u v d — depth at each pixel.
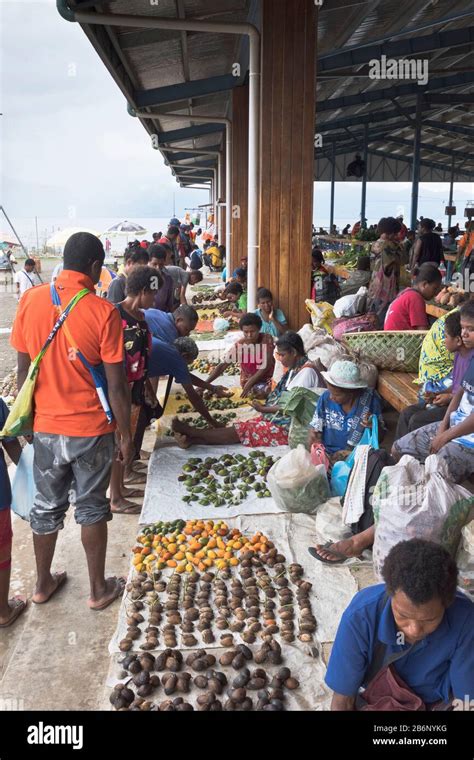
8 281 22.78
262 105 8.20
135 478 5.30
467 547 3.56
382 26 11.87
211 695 2.75
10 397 8.04
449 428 3.89
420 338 5.38
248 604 3.38
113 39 9.23
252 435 5.55
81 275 3.36
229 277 16.02
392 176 42.28
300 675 2.90
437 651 2.12
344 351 5.80
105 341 3.33
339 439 4.61
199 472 4.96
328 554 3.70
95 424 3.44
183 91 13.89
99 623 3.51
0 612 3.53
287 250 8.70
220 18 10.01
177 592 3.52
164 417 6.36
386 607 2.09
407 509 3.18
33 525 3.61
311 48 8.03
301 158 8.41
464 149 37.12
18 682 3.04
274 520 4.25
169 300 7.85
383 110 25.97
